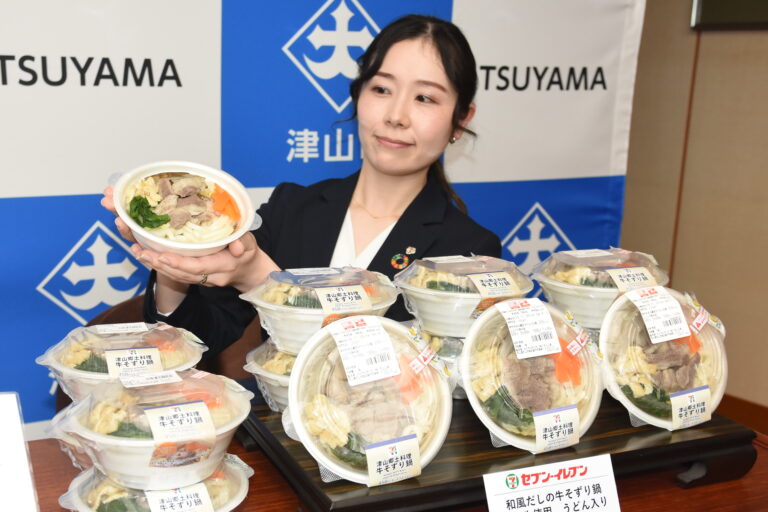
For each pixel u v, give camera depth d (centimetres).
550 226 269
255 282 131
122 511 82
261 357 114
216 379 93
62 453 105
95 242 200
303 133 222
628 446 107
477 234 164
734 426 116
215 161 212
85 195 196
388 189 164
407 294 120
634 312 117
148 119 200
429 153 151
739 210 322
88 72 190
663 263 355
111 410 84
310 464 96
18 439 80
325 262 164
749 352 326
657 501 106
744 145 317
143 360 100
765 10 297
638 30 265
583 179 271
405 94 146
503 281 117
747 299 324
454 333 116
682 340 116
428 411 98
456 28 149
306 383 97
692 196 340
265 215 177
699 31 327
